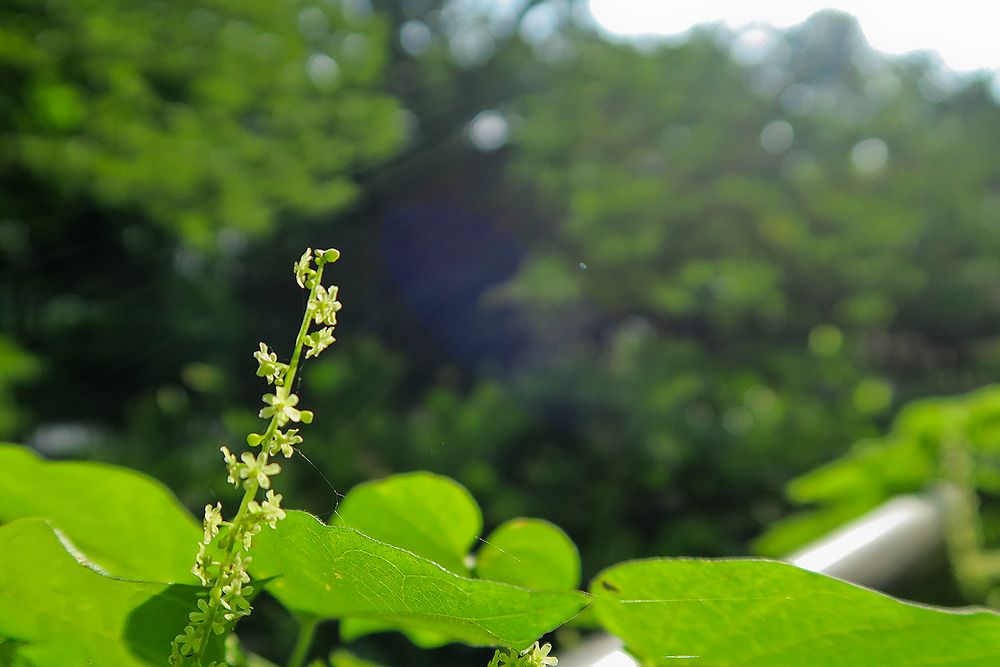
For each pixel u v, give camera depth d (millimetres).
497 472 1750
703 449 1834
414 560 188
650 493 1812
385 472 1585
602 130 2678
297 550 204
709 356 2334
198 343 2529
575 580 270
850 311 2445
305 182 2746
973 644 213
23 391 2420
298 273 200
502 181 3078
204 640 198
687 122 2682
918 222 2479
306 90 2967
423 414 1854
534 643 198
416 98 3633
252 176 2658
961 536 555
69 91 2258
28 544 199
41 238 2619
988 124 2922
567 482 1748
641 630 230
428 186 3162
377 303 2936
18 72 2223
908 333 2742
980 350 2727
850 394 2137
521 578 267
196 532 255
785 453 1856
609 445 1799
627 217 2387
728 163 2629
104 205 2564
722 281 2240
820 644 222
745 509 1821
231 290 2736
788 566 212
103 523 254
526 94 3299
